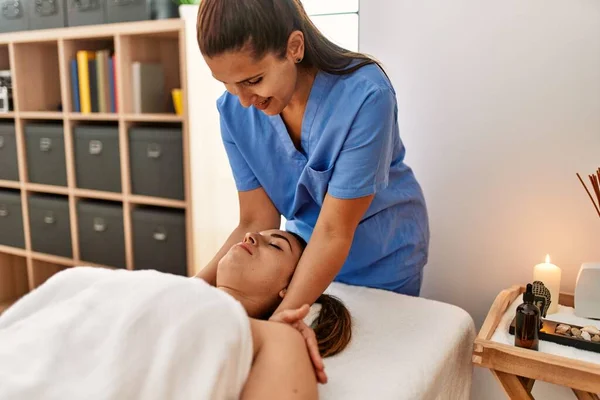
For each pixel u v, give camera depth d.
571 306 1.47
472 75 1.57
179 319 0.86
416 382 1.02
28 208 2.59
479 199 1.62
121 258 2.37
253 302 1.18
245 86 1.03
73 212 2.44
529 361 1.15
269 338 0.94
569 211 1.52
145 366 0.81
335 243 1.11
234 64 0.98
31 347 0.84
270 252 1.21
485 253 1.64
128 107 2.25
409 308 1.31
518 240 1.59
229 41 0.95
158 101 2.33
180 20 2.01
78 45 2.38
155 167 2.19
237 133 1.30
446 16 1.57
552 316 1.39
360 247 1.34
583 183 1.41
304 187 1.26
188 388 0.80
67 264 2.65
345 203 1.11
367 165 1.10
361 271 1.42
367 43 1.68
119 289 0.93
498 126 1.57
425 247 1.45
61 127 2.42
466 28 1.56
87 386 0.78
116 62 2.22
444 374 1.13
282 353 0.90
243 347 0.88
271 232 1.27
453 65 1.59
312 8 1.80
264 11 0.97
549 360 1.13
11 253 2.85
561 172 1.51
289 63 1.05
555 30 1.46
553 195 1.53
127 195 2.27
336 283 1.46
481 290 1.66
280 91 1.06
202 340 0.85
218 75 1.01
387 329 1.21
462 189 1.64
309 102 1.17
